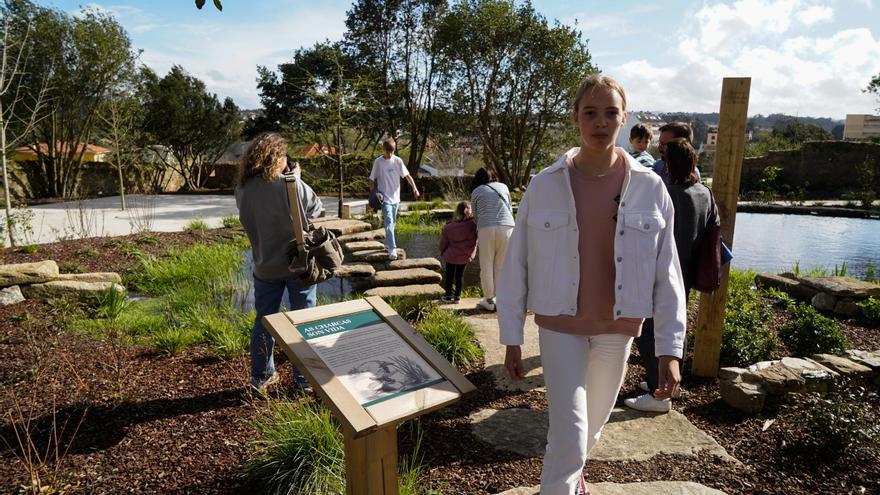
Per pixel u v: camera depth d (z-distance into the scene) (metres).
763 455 2.75
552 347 1.91
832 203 22.61
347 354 1.81
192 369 3.67
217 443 2.72
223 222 11.38
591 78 1.88
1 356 3.70
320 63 21.69
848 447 2.73
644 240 1.89
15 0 16.88
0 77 8.34
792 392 3.22
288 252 3.04
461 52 18.11
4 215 9.44
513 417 3.11
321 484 2.35
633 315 1.89
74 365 3.60
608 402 2.07
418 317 4.93
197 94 25.62
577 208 1.93
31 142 20.44
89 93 19.70
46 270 5.41
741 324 4.14
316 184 14.41
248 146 3.08
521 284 2.01
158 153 25.30
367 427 1.54
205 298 5.85
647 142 3.94
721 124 3.41
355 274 7.22
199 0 1.98
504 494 2.34
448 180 18.89
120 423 2.88
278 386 3.36
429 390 1.74
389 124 20.77
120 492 2.33
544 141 19.31
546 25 17.45
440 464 2.61
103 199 18.84
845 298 5.25
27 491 2.32
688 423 3.05
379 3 19.64
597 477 2.53
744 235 14.54
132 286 6.57
